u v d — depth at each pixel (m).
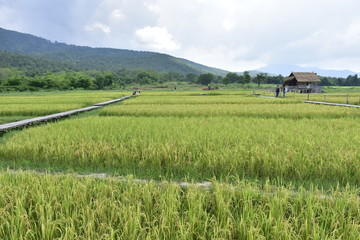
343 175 4.76
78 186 3.70
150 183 3.91
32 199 3.48
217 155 5.41
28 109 17.28
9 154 6.32
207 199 3.59
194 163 5.40
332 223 2.92
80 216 3.14
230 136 7.05
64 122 10.36
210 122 10.45
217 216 3.23
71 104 21.69
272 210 3.16
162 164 5.70
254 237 2.68
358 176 4.71
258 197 3.73
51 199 3.43
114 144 6.50
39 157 6.15
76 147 6.38
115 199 3.64
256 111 15.39
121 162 5.74
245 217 3.10
